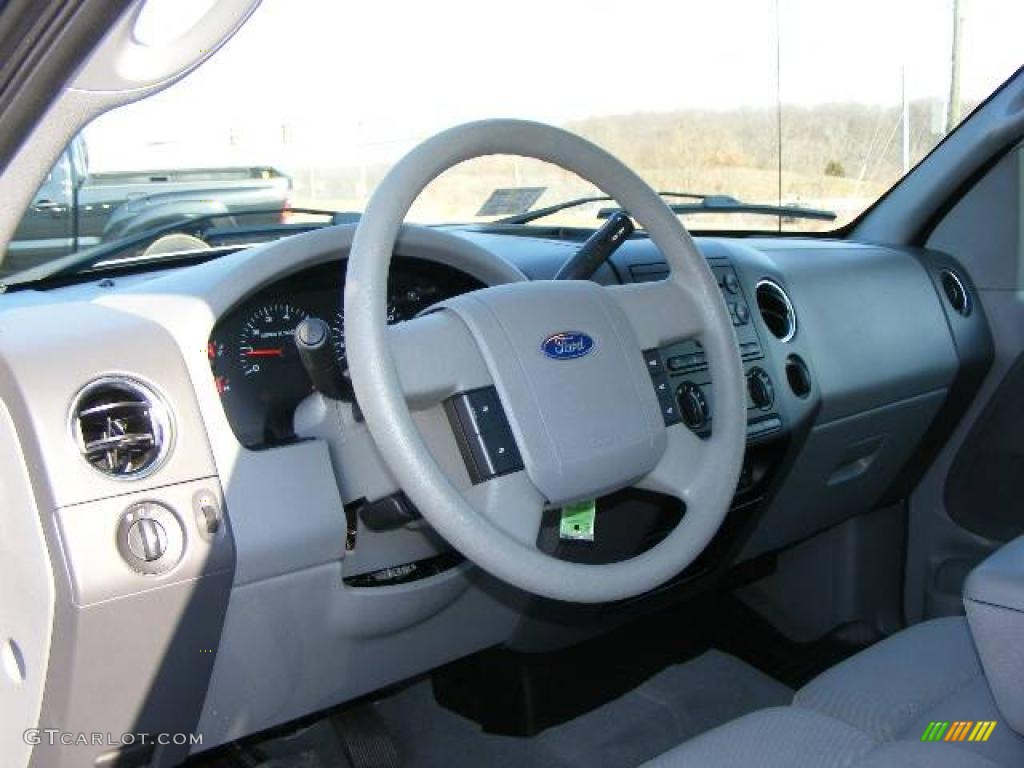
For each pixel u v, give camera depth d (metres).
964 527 2.36
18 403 1.26
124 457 1.30
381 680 1.67
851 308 2.11
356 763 1.92
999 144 2.21
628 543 1.85
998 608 1.10
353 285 1.16
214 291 1.41
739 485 1.95
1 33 0.87
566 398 1.25
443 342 1.23
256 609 1.42
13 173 1.02
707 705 2.22
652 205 1.40
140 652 1.33
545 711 2.12
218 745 1.52
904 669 1.29
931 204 2.35
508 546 1.18
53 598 1.27
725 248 1.99
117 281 1.68
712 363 1.42
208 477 1.35
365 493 1.46
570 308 1.29
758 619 2.52
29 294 1.62
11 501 1.30
